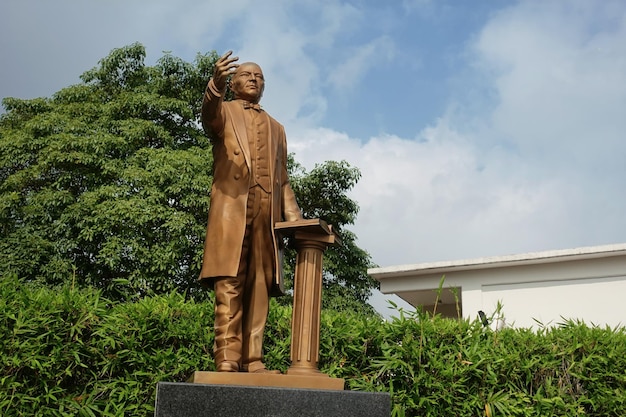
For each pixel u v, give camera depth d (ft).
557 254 33.76
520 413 17.20
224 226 13.14
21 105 51.83
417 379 16.94
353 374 17.62
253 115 14.14
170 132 50.14
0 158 47.83
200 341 16.74
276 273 13.51
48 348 14.85
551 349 18.13
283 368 17.34
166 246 40.63
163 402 11.16
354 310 48.78
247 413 11.30
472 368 17.10
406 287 38.17
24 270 40.37
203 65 51.39
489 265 35.45
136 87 52.11
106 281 42.22
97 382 15.38
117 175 44.45
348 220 52.75
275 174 13.94
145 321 16.20
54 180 46.78
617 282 33.04
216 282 13.15
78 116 50.06
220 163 13.60
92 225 41.39
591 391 17.95
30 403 14.39
